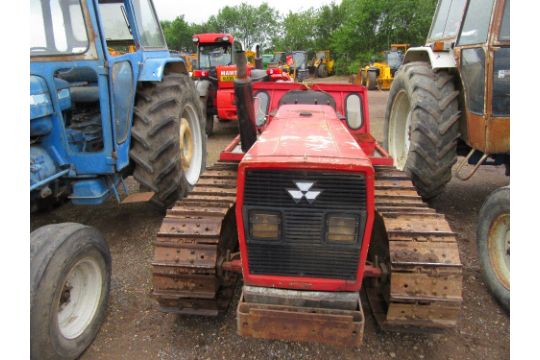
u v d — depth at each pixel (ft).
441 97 12.28
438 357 7.57
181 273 7.54
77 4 9.88
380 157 10.47
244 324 6.47
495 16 10.25
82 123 11.85
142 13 14.42
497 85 10.46
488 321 8.55
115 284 9.95
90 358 7.62
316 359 7.52
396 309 7.17
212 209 8.30
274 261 6.36
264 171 5.89
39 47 10.12
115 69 10.78
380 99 48.67
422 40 92.02
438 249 7.26
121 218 13.92
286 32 167.94
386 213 8.01
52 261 6.90
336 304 6.40
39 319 6.60
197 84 26.81
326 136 7.21
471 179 17.62
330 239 6.08
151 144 12.09
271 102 12.63
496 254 9.25
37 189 9.83
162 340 8.05
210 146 25.17
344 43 102.73
